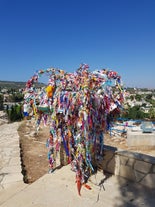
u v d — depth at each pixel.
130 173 4.79
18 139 9.78
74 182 4.73
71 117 4.54
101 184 4.64
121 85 4.62
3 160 6.68
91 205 3.94
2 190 4.64
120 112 4.80
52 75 4.65
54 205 3.95
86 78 4.23
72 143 4.88
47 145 5.34
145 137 9.27
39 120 4.99
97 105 4.36
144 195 4.21
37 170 6.05
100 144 4.98
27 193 4.40
